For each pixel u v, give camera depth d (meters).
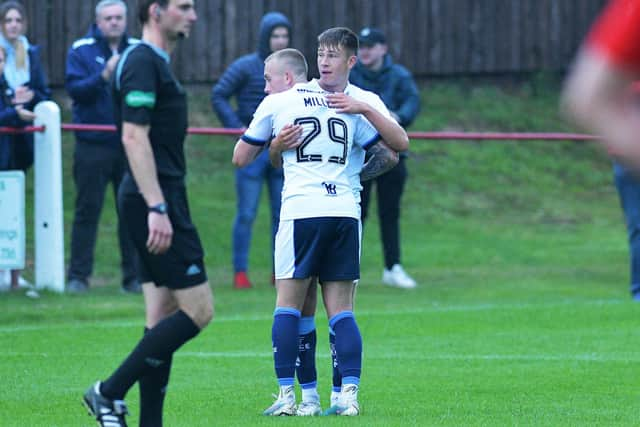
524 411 20.55
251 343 30.64
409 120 41.16
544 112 73.81
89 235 41.00
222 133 40.44
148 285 17.38
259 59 40.66
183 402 21.78
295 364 20.14
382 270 49.31
